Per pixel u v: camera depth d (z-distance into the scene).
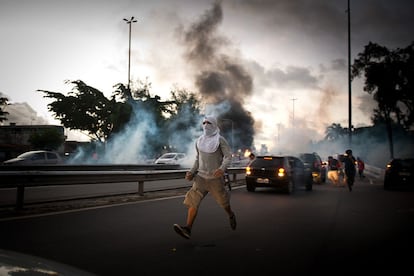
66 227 6.84
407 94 38.81
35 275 1.32
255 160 15.27
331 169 19.50
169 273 4.42
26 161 24.00
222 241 6.13
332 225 7.79
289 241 6.24
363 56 39.97
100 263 4.73
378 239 6.50
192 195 6.13
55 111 44.91
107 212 8.67
